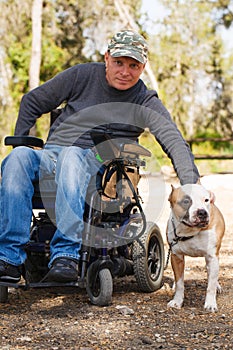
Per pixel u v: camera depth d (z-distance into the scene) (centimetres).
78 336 338
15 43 2153
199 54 2781
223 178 1420
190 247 401
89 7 2281
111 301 418
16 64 2142
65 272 369
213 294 403
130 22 2162
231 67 2830
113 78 416
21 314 385
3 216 380
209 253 400
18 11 2142
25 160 385
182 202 385
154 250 461
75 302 416
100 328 354
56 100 430
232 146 2344
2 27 2136
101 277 396
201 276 510
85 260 392
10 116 2092
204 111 3030
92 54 2350
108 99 425
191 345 323
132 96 427
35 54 1784
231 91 2964
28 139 411
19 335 340
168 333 345
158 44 2658
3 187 381
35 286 382
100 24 2302
